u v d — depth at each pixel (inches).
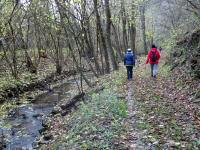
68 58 1737.2
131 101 525.3
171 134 329.4
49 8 1274.6
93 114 454.3
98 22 1052.5
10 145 512.1
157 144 308.0
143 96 554.3
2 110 772.6
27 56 1334.9
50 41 1632.6
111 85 752.3
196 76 561.9
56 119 605.9
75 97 734.5
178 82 609.0
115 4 1465.3
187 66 673.6
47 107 796.0
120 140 333.7
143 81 744.3
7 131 594.9
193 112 400.2
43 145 455.8
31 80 1157.7
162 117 398.6
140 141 323.9
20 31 1284.4
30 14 1346.0
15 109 788.6
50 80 1266.0
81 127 418.3
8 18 1050.1
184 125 353.4
